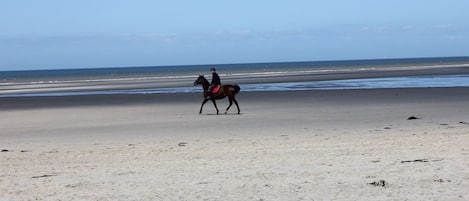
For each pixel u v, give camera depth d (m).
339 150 14.84
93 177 11.81
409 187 9.84
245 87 55.75
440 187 9.78
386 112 28.98
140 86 63.22
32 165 13.88
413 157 13.17
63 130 24.06
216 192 9.94
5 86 74.12
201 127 23.97
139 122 26.58
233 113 30.05
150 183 10.92
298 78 76.00
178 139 19.86
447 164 11.99
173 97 43.00
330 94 42.88
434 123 23.42
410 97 38.59
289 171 11.80
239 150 15.52
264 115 28.61
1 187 10.92
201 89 54.16
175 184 10.75
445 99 36.44
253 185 10.45
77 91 56.44
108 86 65.50
